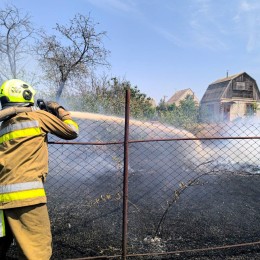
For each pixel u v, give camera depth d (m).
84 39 14.81
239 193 5.81
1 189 2.46
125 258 3.42
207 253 3.70
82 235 4.02
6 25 14.48
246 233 4.21
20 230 2.46
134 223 4.40
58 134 2.70
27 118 2.56
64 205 5.00
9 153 2.50
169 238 4.03
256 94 48.09
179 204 5.20
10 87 2.65
